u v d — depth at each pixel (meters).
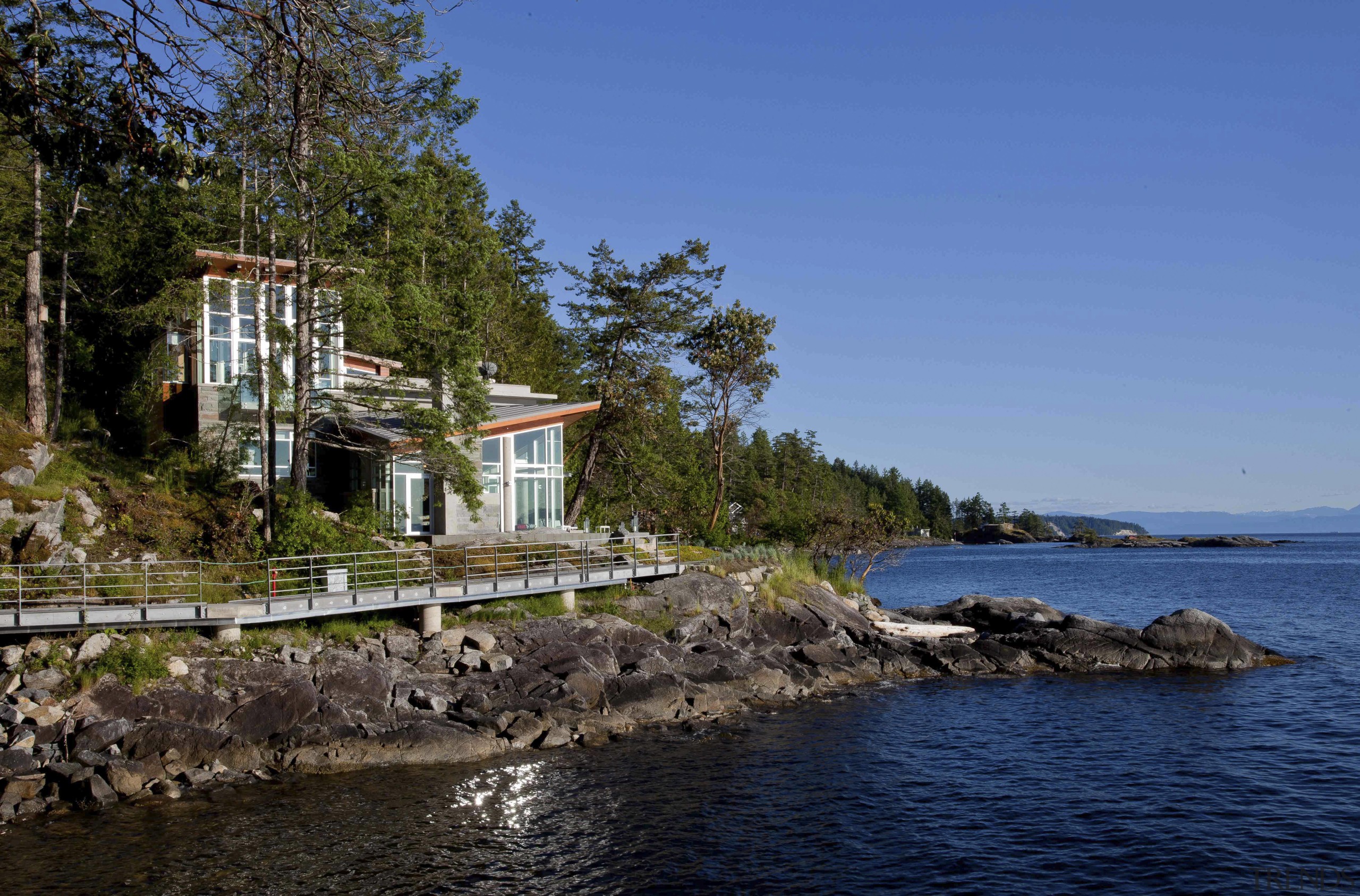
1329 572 92.69
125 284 38.97
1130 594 67.69
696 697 26.58
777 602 34.97
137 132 9.37
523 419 36.34
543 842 16.67
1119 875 15.35
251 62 9.44
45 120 9.55
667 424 52.31
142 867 15.27
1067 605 59.50
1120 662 34.06
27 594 22.97
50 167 9.83
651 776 20.59
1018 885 14.98
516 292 63.06
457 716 22.78
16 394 34.09
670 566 33.59
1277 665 34.25
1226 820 17.95
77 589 23.83
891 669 33.12
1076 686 31.02
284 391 29.84
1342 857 15.99
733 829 17.45
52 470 28.31
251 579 26.72
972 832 17.39
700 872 15.46
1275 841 16.80
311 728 20.81
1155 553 155.50
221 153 10.36
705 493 64.00
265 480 29.22
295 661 22.84
